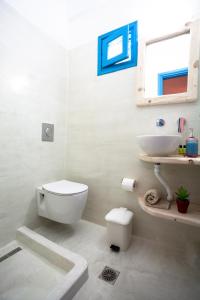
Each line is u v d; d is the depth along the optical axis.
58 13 1.57
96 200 1.54
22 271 0.99
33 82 1.35
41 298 0.83
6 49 1.15
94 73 1.51
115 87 1.41
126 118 1.36
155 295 0.84
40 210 1.38
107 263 1.05
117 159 1.42
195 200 1.13
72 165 1.67
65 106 1.68
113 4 1.41
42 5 1.41
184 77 1.14
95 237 1.33
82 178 1.61
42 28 1.41
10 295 0.84
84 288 0.87
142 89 1.25
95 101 1.51
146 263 1.06
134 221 1.35
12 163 1.22
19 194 1.28
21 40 1.25
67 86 1.69
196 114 1.11
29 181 1.35
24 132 1.29
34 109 1.37
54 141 1.57
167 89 1.20
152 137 0.95
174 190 1.19
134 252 1.16
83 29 1.58
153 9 1.23
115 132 1.42
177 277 0.95
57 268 1.02
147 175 1.29
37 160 1.41
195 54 1.07
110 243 1.21
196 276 0.96
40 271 0.99
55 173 1.60
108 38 1.41
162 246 1.23
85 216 1.61
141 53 1.25
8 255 1.12
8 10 1.16
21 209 1.30
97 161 1.52
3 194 1.17
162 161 0.97
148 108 1.27
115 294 0.85
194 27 1.07
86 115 1.57
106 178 1.47
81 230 1.43
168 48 1.20
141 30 1.27
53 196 1.20
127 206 1.38
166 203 1.12
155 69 1.24
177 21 1.15
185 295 0.84
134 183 1.30
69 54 1.67
